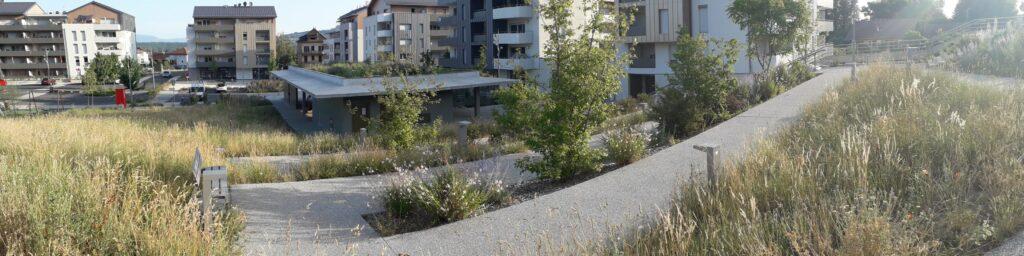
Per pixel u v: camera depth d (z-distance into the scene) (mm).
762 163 7062
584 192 8664
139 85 83562
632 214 7270
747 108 16094
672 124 13758
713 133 12758
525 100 11141
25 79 97812
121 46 109688
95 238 5371
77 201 5883
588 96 9875
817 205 5590
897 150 6930
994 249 4699
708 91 14609
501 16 50156
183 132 18375
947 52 21188
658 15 38125
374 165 12289
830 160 6984
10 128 13961
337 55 110000
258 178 11133
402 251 6613
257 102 48312
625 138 11172
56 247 4992
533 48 49000
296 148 16750
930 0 73000
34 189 6188
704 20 36219
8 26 99625
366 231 7551
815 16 41000
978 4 64375
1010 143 6629
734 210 5816
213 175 6898
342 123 28297
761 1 24172
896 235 4602
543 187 9750
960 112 9148
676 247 5078
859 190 5371
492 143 15703
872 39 59938
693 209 6328
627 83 41562
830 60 34312
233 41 101750
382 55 32719
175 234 5266
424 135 15992
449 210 7820
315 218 8219
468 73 32719
